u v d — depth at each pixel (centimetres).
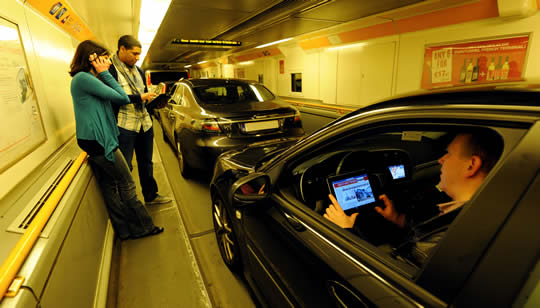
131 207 259
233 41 1049
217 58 1766
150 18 616
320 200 166
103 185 254
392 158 180
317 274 104
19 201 142
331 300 95
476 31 472
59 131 256
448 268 64
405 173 180
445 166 99
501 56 446
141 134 302
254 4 518
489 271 55
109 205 258
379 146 196
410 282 73
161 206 339
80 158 225
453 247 64
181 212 323
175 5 515
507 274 53
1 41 158
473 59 486
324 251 104
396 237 146
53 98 256
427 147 183
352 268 91
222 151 336
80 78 200
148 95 269
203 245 258
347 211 154
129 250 252
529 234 52
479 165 88
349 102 801
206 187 398
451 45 514
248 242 170
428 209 161
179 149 438
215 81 439
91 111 206
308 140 136
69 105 323
